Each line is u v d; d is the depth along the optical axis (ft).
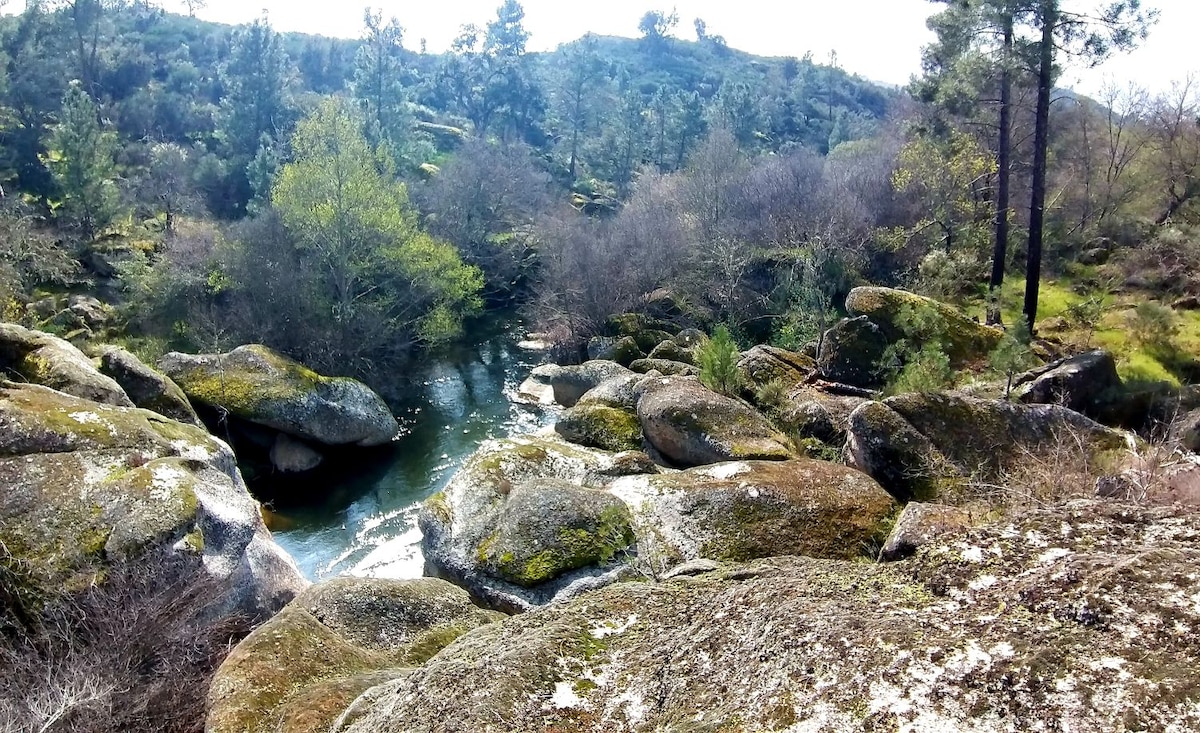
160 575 36.04
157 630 33.30
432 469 74.79
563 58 325.83
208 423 75.92
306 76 256.93
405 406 93.04
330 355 94.43
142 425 47.96
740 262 105.09
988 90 77.05
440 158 204.64
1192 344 65.57
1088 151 112.27
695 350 83.56
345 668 26.43
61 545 36.60
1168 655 10.48
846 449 49.47
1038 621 11.99
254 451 75.31
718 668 13.98
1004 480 38.24
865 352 68.95
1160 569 12.14
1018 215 106.22
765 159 163.73
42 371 58.59
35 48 160.66
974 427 44.34
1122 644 10.91
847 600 14.38
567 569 40.78
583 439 61.52
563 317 117.19
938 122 99.14
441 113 262.47
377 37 192.13
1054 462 36.24
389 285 104.32
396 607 33.14
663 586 19.04
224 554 40.27
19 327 63.21
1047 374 54.95
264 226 100.68
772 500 41.73
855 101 323.57
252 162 147.13
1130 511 15.03
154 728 29.19
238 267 98.53
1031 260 72.74
